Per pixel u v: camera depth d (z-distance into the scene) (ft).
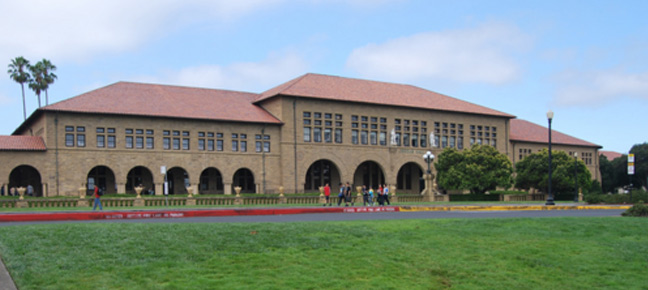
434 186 181.78
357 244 48.44
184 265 39.63
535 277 42.16
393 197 165.89
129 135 176.14
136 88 194.59
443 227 58.85
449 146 224.94
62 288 33.47
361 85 228.02
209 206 129.49
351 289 36.94
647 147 305.53
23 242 44.21
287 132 198.49
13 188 170.81
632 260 46.96
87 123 170.71
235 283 36.17
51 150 165.37
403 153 223.10
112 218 78.07
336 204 150.61
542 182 213.05
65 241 44.98
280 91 198.39
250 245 46.01
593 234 57.11
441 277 41.14
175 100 193.57
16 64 271.69
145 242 45.34
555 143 271.90
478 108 248.32
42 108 163.94
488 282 40.50
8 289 32.35
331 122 207.51
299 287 36.37
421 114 228.84
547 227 60.59
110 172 186.19
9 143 161.79
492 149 210.59
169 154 181.16
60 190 165.58
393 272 41.29
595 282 41.42
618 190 324.60
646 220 69.00
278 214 90.79
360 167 231.09
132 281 35.65
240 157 191.83
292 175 198.29
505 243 51.39
